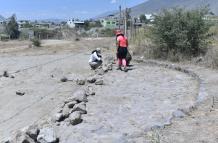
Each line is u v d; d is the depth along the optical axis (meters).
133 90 16.08
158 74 20.09
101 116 12.10
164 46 24.78
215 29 27.08
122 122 11.30
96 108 13.15
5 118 14.43
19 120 13.90
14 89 19.17
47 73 23.80
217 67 19.58
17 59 33.19
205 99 12.62
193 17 24.00
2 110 15.59
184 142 9.02
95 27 127.19
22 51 43.41
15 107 15.87
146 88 16.39
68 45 53.16
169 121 10.65
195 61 22.08
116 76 20.03
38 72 24.41
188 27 23.78
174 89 15.79
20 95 17.80
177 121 10.61
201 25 23.83
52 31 108.31
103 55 31.41
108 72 21.45
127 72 21.23
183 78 18.38
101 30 103.88
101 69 21.88
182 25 24.11
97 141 9.81
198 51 23.81
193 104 12.24
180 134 9.55
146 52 26.25
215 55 21.03
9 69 26.41
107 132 10.48
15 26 104.12
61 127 11.29
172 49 24.48
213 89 14.12
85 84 18.69
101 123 11.35
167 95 14.70
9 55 37.81
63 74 23.14
